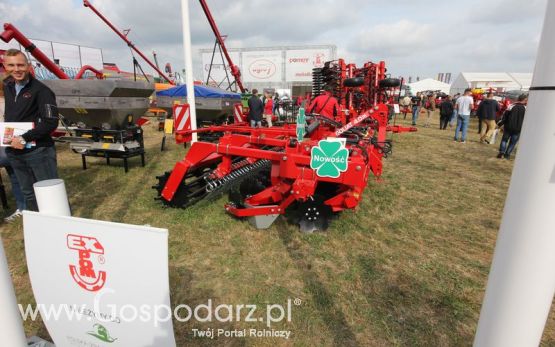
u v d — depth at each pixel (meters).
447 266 2.94
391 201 4.61
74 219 1.22
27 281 2.67
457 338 2.09
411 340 2.07
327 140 2.80
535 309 0.89
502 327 0.95
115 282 1.25
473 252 3.23
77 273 1.31
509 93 21.25
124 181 5.40
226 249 3.14
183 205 4.05
